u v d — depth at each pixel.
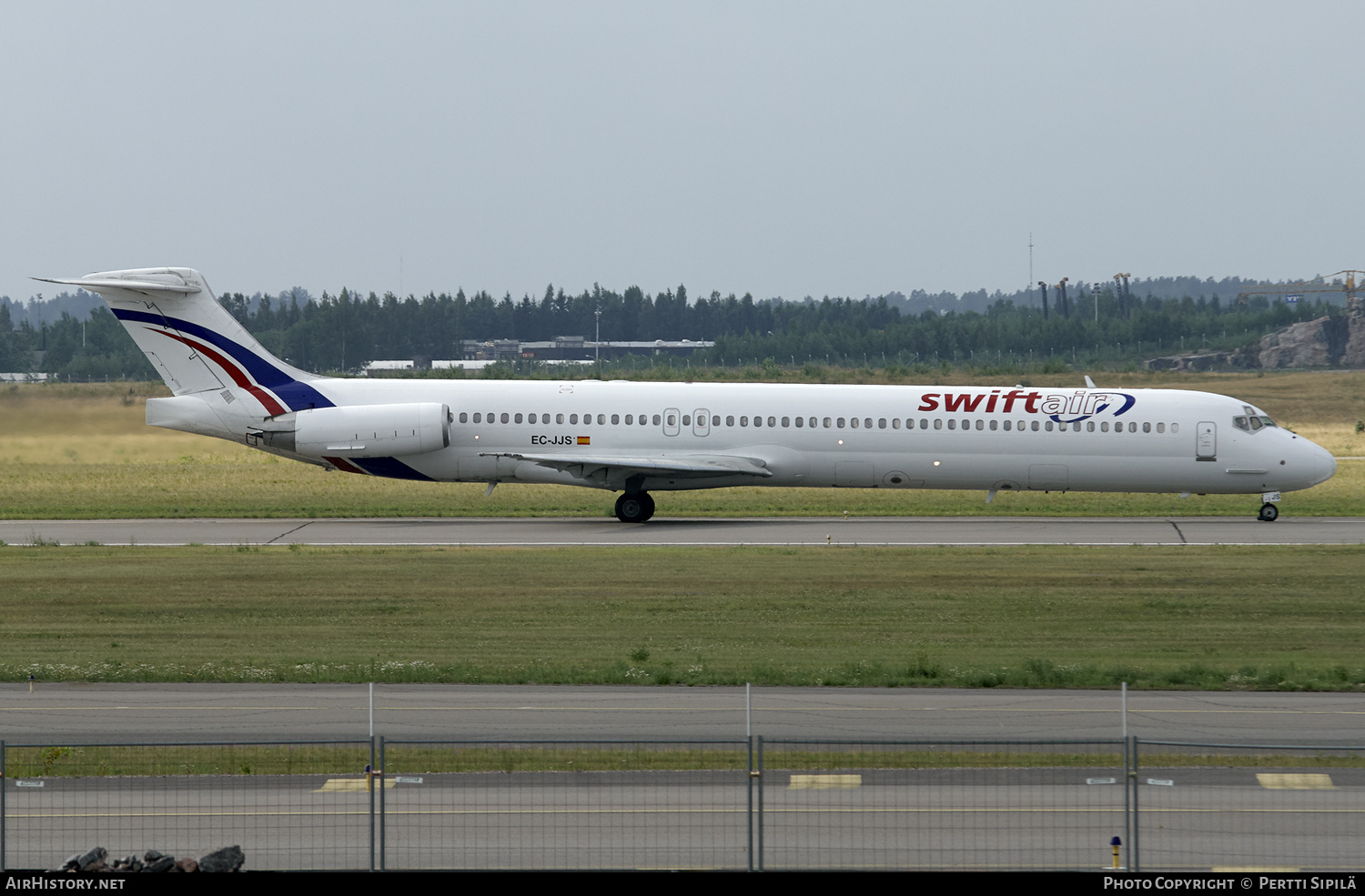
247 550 151.75
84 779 61.00
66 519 189.12
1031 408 181.00
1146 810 56.75
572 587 126.00
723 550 152.38
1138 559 145.25
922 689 82.94
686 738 69.12
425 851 52.31
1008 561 143.62
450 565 139.88
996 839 53.62
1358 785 59.81
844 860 51.34
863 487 184.12
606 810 56.81
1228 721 74.12
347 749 66.69
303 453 179.38
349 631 103.88
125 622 107.44
